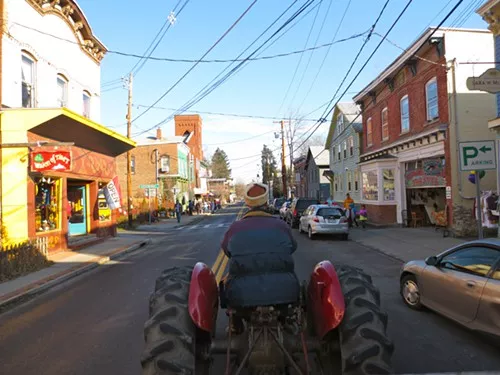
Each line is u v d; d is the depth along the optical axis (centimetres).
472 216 1614
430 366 445
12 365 489
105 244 1808
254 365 309
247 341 333
